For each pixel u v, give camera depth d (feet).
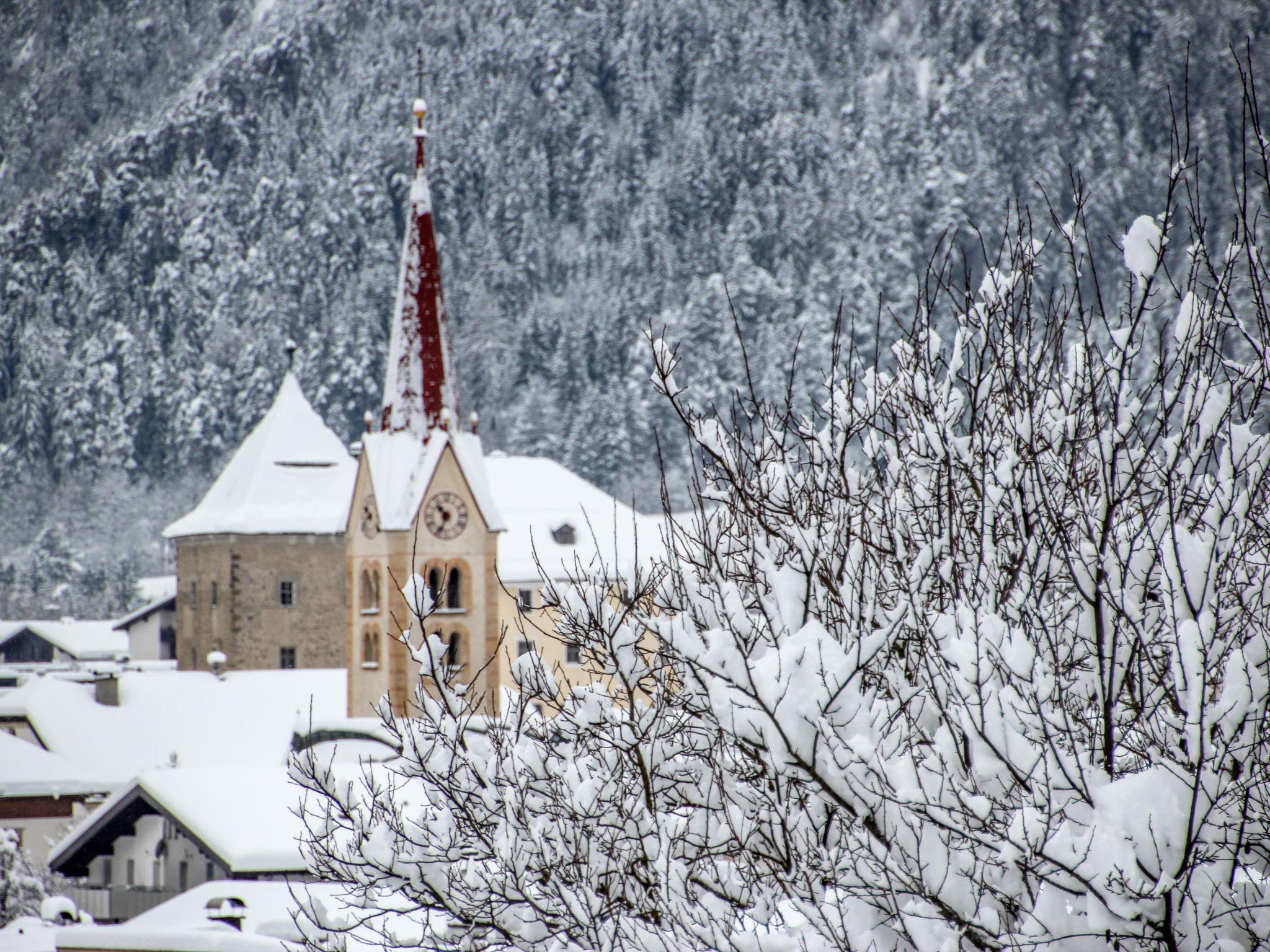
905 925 99.60
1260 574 111.45
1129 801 90.58
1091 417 119.34
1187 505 115.34
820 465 131.64
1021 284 130.31
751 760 123.13
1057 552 115.14
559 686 139.23
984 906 104.06
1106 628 108.88
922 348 130.93
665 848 123.34
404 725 136.56
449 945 138.10
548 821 131.13
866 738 98.43
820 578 124.26
